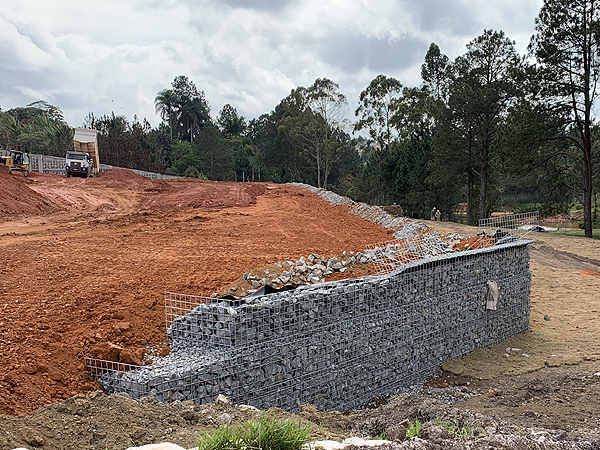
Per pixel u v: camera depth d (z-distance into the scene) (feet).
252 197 108.17
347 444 16.51
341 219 84.28
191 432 18.22
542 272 76.07
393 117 211.20
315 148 254.06
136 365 26.35
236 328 27.68
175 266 43.62
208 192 111.34
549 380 35.86
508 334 48.98
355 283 35.24
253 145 332.39
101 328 29.50
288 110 257.14
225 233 62.59
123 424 17.81
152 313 32.48
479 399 34.09
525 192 247.70
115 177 119.44
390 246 49.57
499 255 48.42
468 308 44.21
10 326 27.96
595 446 18.45
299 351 30.35
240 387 27.25
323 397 31.76
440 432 18.25
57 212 76.07
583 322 52.85
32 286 35.09
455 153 134.41
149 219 71.87
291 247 55.98
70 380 24.79
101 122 192.13
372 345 35.22
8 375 23.21
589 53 106.01
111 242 53.11
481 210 136.46
